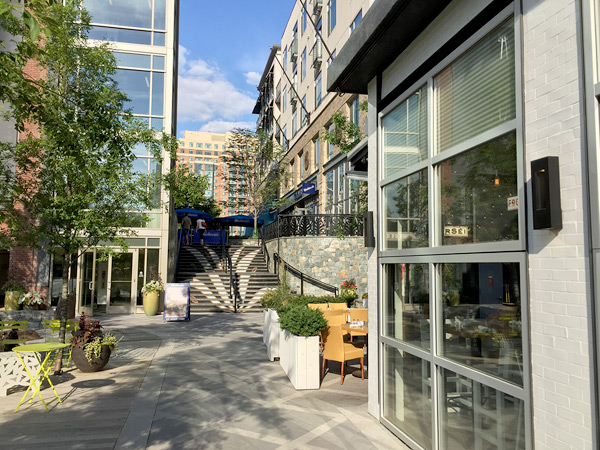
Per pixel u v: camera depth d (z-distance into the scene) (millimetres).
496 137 3609
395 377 5301
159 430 5230
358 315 9805
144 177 9320
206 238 28078
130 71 18516
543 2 3119
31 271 16250
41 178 8445
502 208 3523
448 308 4234
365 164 8266
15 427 5316
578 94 2795
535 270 3098
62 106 7188
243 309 18281
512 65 3498
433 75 4645
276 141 37875
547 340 2957
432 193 4578
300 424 5445
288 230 19766
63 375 7879
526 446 3074
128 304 17844
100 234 8594
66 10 8438
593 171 2654
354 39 5594
